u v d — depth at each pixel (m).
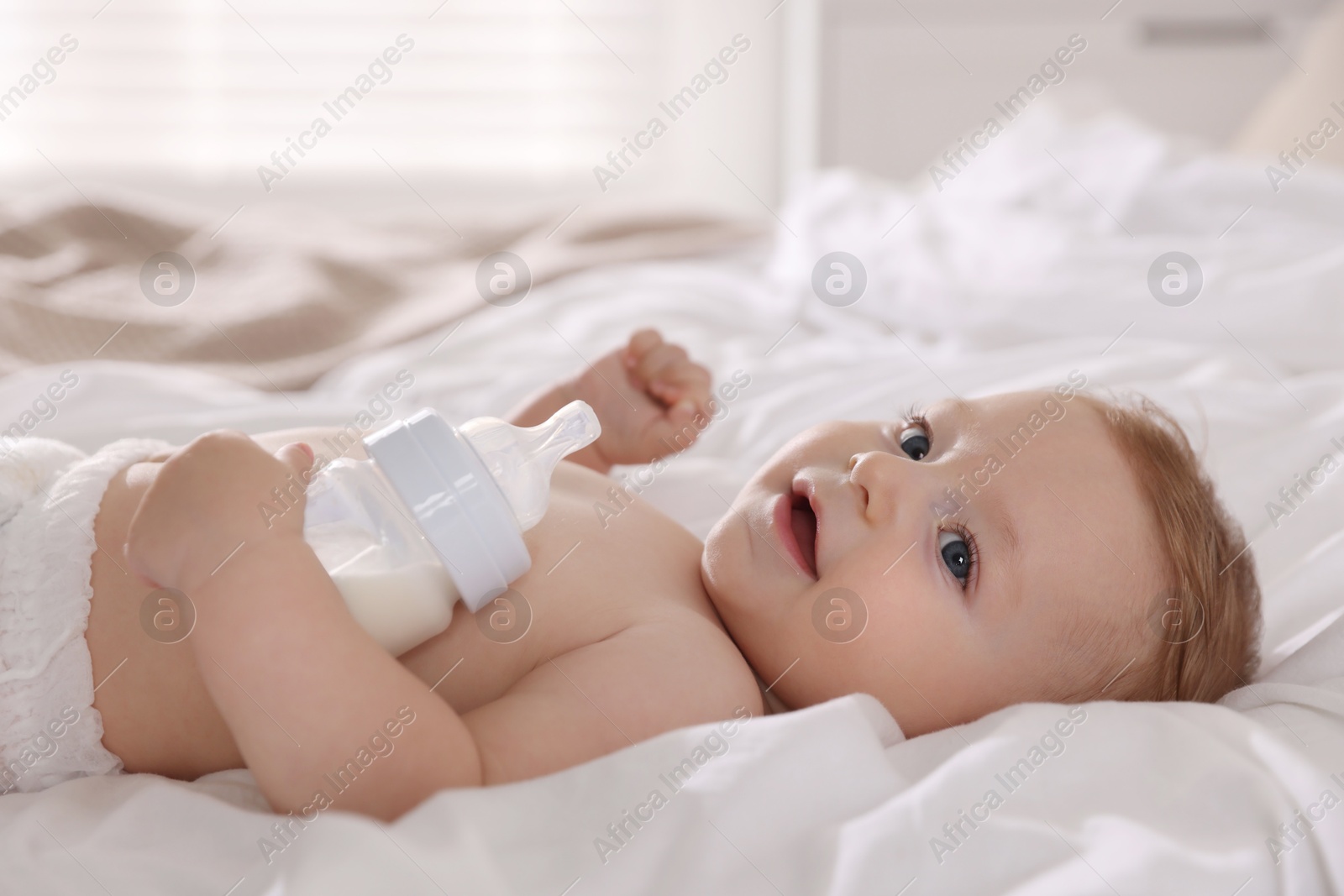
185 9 3.24
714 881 0.62
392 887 0.55
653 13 3.44
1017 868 0.64
